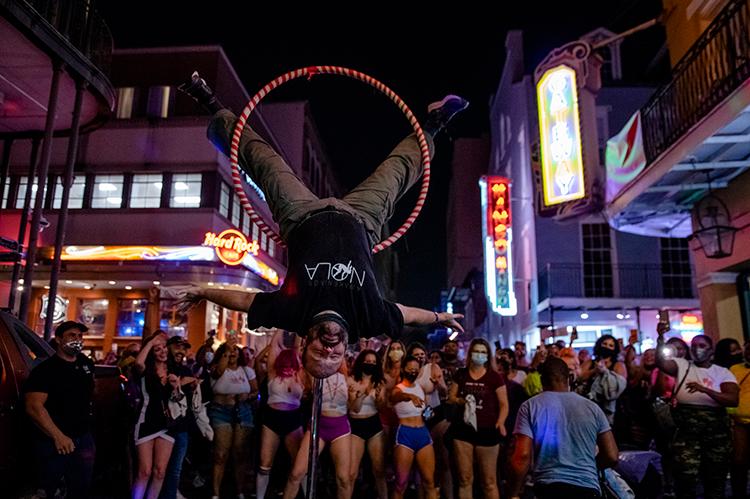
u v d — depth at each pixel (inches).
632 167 416.5
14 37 290.5
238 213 798.5
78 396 189.5
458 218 1557.6
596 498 154.3
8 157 406.0
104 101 361.1
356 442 249.8
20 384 187.9
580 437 158.9
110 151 713.0
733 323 401.1
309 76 136.7
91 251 668.7
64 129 400.2
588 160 469.7
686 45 415.8
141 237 687.7
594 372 311.7
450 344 339.0
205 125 714.2
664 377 275.3
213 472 274.1
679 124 365.4
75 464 186.4
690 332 644.7
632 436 301.7
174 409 230.7
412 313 115.6
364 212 127.5
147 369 232.8
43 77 332.8
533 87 791.1
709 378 228.8
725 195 391.5
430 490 239.0
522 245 838.5
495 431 235.5
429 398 275.4
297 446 254.5
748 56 294.8
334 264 104.5
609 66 773.9
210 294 113.1
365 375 255.4
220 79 760.3
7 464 178.7
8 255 309.4
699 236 390.0
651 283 689.0
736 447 249.1
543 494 159.2
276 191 125.0
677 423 232.4
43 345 222.4
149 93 745.0
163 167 705.6
